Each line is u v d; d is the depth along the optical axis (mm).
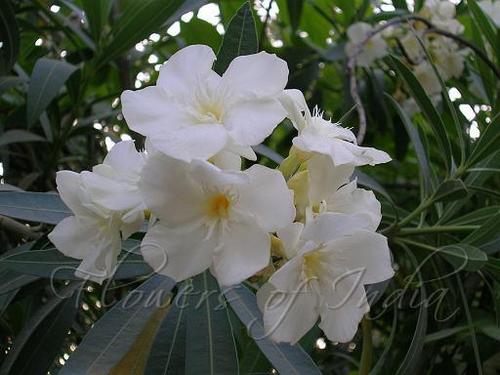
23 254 234
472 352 331
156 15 325
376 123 449
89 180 198
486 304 345
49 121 376
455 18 458
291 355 216
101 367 201
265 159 381
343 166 194
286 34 543
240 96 192
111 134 396
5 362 234
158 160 181
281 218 179
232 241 181
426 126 427
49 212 235
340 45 467
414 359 264
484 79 366
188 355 209
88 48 405
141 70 452
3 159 360
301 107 206
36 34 409
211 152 177
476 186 312
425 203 304
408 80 293
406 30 432
